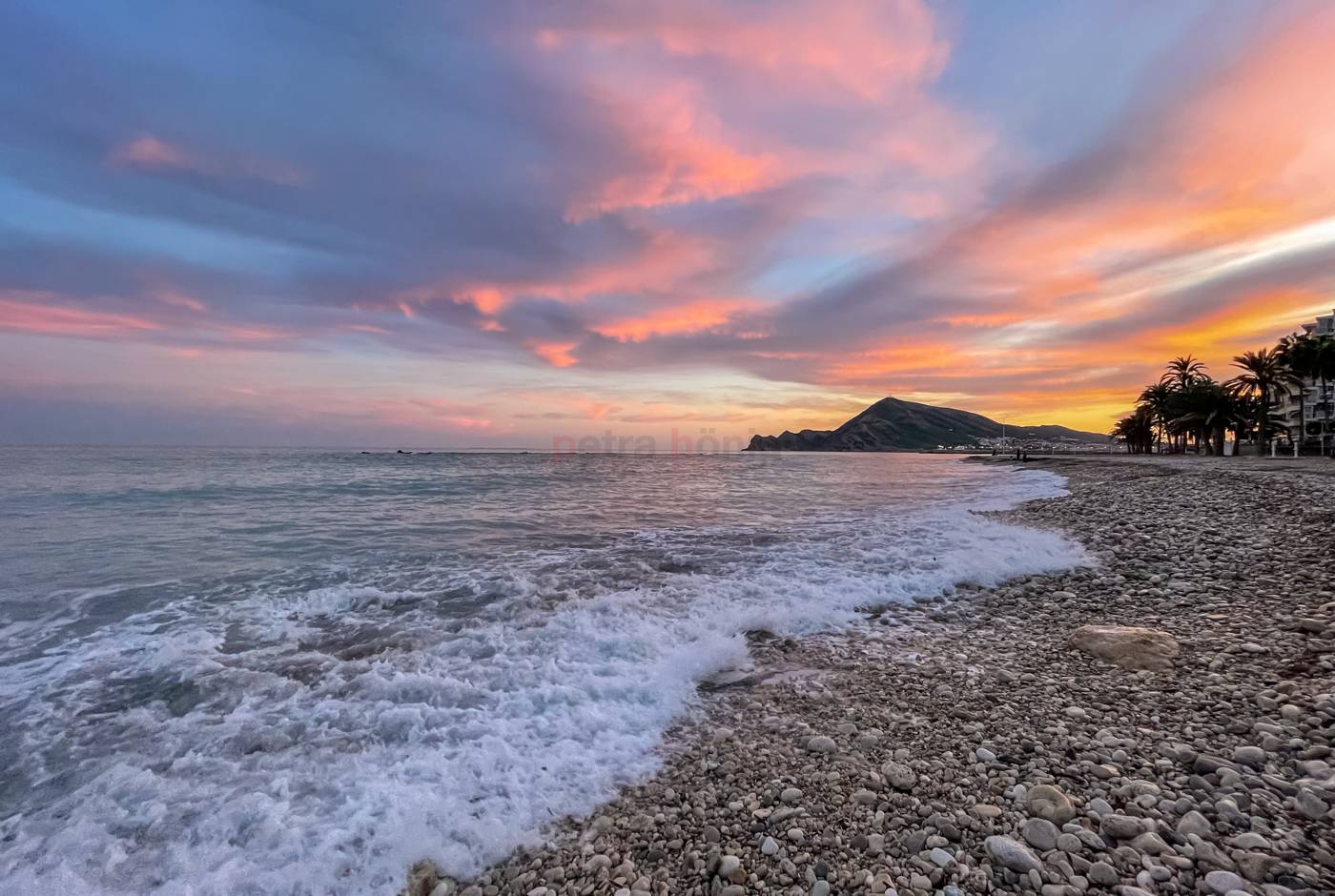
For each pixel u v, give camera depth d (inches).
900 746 170.2
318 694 219.0
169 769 170.2
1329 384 2486.5
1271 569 331.3
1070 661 232.2
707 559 457.4
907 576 389.1
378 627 298.0
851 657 253.8
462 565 440.8
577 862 130.9
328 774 166.2
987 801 139.9
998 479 1592.0
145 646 269.9
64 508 774.5
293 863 131.0
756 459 4003.4
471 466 2223.2
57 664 248.2
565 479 1459.2
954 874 116.9
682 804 149.6
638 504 874.1
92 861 133.0
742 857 127.6
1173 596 309.6
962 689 210.2
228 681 230.7
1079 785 142.6
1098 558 411.8
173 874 128.4
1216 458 2231.8
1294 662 201.8
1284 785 134.2
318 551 494.9
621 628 289.0
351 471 1720.0
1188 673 205.6
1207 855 114.7
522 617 312.8
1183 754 152.1
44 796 158.6
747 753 173.5
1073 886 111.1
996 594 349.7
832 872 120.4
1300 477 804.6
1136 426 3713.1
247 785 161.5
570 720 196.9
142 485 1103.6
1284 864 110.5
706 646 260.4
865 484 1350.9
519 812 148.3
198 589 370.6
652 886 121.8
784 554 471.8
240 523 649.6
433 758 172.4
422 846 135.2
